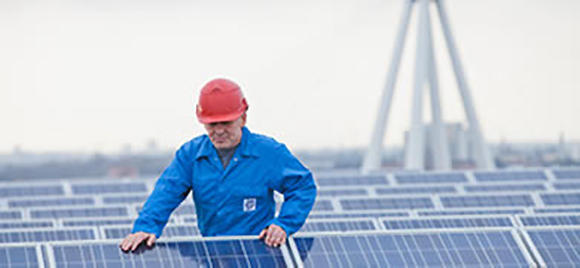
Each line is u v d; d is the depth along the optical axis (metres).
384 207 34.03
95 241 9.20
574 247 9.97
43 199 42.31
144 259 8.80
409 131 74.94
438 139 81.75
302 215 9.09
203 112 8.63
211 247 8.96
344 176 47.88
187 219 32.38
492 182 45.19
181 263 8.72
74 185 48.44
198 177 9.09
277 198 33.12
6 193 47.44
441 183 45.75
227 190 9.05
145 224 9.05
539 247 9.95
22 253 9.05
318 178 47.44
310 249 9.48
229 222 9.24
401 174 49.06
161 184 9.19
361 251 9.55
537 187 43.38
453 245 9.96
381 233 10.04
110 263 8.74
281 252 8.98
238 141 9.04
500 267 9.57
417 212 29.80
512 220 21.19
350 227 22.94
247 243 9.03
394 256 9.62
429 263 9.55
